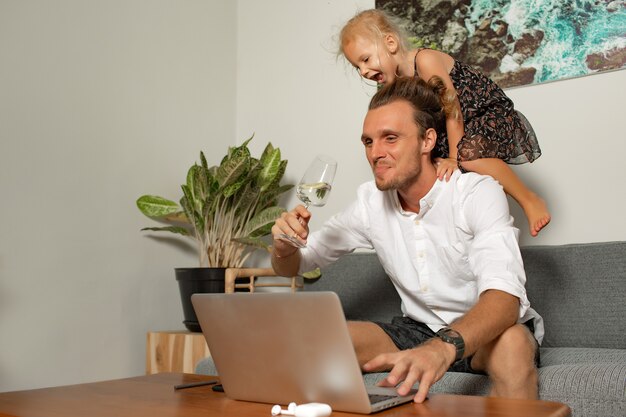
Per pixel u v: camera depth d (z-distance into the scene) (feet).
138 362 8.70
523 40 7.91
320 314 3.01
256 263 9.81
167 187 9.32
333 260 6.25
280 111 10.09
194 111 9.83
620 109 7.30
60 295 7.87
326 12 9.73
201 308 3.51
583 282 6.68
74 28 8.27
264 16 10.44
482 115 6.58
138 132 8.97
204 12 10.16
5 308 7.34
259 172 8.95
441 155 6.17
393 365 3.21
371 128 5.24
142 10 9.17
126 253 8.66
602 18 7.45
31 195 7.66
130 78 8.93
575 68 7.57
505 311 4.00
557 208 7.60
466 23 8.30
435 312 5.62
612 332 6.45
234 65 10.60
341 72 9.48
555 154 7.67
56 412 3.22
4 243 7.38
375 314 7.84
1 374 7.25
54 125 7.97
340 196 9.31
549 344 6.80
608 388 4.13
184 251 9.45
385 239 5.82
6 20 7.56
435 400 3.36
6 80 7.52
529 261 7.02
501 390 4.14
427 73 6.61
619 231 7.20
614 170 7.29
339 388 3.09
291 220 4.89
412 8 8.73
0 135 7.42
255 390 3.43
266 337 3.26
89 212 8.27
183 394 3.78
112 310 8.43
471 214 5.08
